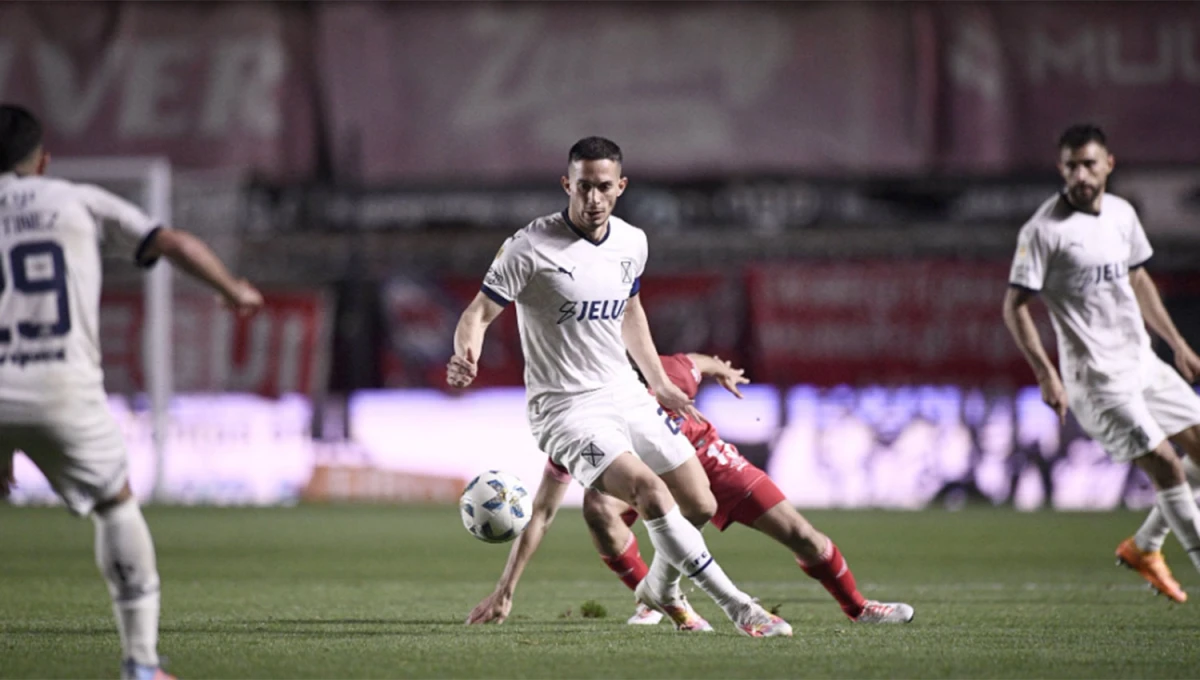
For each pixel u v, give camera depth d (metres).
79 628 25.44
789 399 77.56
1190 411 29.84
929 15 90.25
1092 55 89.75
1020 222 84.44
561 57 90.44
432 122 89.62
